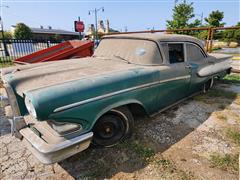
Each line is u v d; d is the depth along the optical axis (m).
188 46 3.54
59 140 1.84
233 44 19.66
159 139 2.71
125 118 2.50
